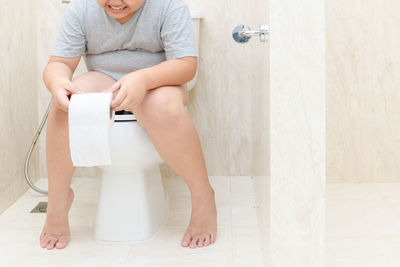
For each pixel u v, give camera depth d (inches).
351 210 68.6
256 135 68.9
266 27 46.6
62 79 52.9
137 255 54.5
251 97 81.4
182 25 58.6
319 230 42.9
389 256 54.2
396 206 69.8
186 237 57.1
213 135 83.4
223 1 80.1
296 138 41.9
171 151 54.9
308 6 40.3
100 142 46.8
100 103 46.9
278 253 43.4
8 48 70.8
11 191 71.7
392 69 78.1
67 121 53.1
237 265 51.6
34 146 77.5
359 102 79.0
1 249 56.4
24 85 77.0
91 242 58.1
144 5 58.5
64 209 57.2
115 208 58.0
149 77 53.1
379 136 79.7
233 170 84.4
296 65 41.1
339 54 78.1
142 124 54.4
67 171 55.3
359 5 77.0
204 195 57.5
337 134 79.8
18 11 74.4
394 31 77.3
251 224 62.6
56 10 80.9
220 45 81.0
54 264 52.7
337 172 80.8
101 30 59.4
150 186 60.5
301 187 42.5
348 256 54.5
